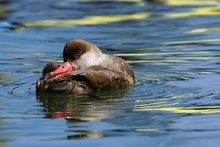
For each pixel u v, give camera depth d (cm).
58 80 1230
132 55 1664
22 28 2050
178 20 2136
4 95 1255
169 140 966
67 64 1349
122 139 973
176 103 1177
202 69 1479
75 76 1244
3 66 1556
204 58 1597
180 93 1255
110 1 2550
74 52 1362
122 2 2516
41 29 2031
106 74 1276
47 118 1086
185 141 964
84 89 1250
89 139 973
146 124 1048
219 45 1753
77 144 949
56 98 1223
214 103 1173
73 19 2184
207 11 2278
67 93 1242
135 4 2472
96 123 1057
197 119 1076
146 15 2236
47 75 1265
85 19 2184
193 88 1295
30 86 1340
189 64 1536
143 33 1948
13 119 1082
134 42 1827
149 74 1448
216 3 2433
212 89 1280
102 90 1276
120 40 1856
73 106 1164
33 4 2500
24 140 969
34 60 1625
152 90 1285
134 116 1096
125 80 1313
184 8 2348
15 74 1464
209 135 989
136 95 1243
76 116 1098
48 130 1019
